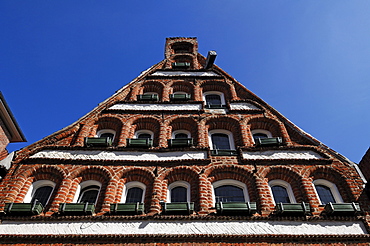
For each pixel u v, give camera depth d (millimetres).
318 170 12367
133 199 11641
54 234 9680
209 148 13273
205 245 9484
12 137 13234
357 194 11344
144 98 17109
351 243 9695
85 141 13344
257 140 13719
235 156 13031
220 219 10305
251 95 18250
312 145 13727
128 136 14617
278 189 12023
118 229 9969
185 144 13398
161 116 15758
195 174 12125
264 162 12633
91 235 9625
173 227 10055
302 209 10500
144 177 12172
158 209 10891
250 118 15672
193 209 10633
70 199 11359
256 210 10688
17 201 11086
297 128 14992
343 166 12461
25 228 9938
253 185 11844
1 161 12023
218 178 12242
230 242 9609
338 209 10523
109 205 10969
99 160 12500
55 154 12836
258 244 9594
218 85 19578
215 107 16578
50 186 11906
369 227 10156
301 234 9906
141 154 13086
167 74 20938
